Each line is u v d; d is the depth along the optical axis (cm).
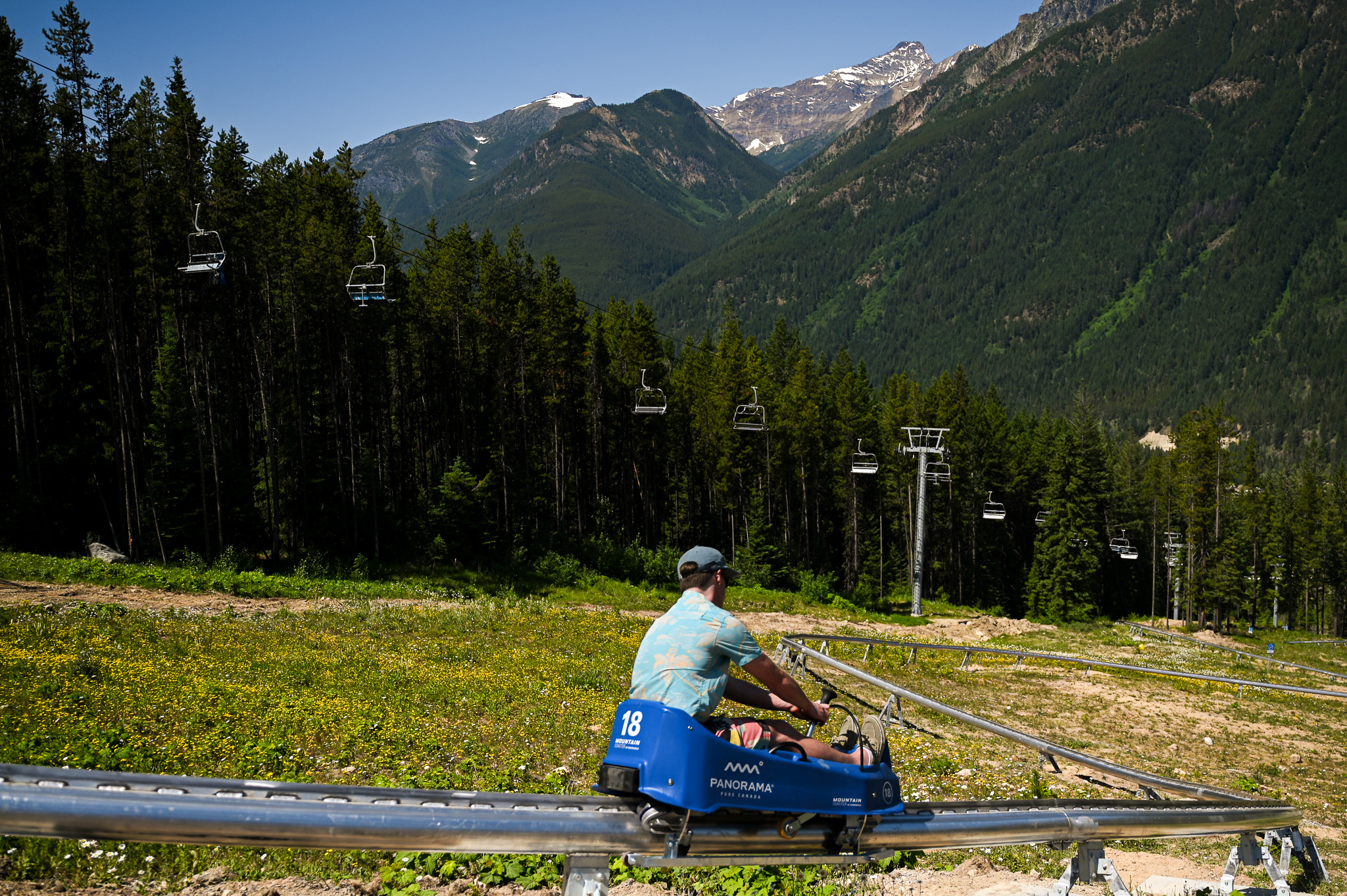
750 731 489
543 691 1705
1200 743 1988
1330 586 12056
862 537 8312
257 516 4300
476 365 5609
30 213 4078
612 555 5391
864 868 807
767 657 483
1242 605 10356
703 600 489
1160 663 3894
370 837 379
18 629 1773
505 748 1218
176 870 642
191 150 3784
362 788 404
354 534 4497
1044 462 9588
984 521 8762
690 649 465
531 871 713
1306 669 4316
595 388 6831
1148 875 885
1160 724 2194
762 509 6475
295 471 4466
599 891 438
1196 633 7306
